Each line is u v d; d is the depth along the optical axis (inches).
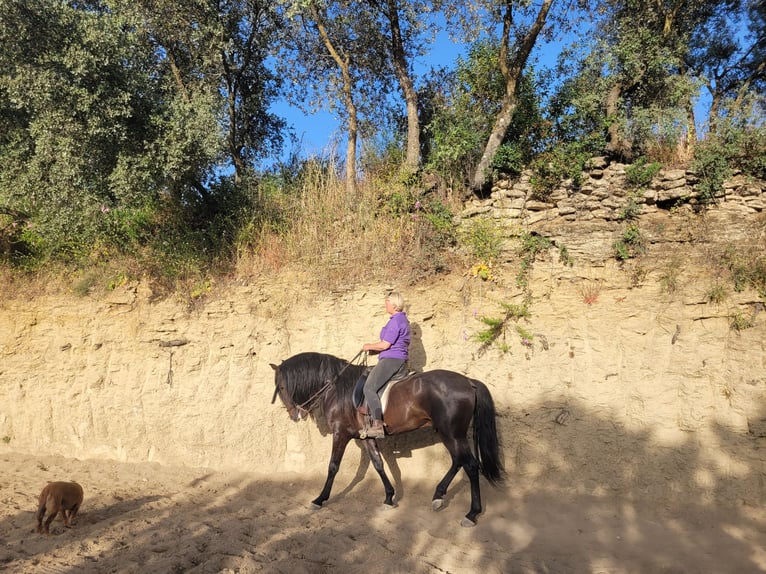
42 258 420.5
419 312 345.1
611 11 420.8
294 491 312.7
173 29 455.2
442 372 279.0
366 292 356.5
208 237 416.2
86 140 354.6
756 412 277.9
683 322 301.9
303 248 390.6
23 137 400.5
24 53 351.6
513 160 366.6
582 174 349.4
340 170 466.6
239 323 366.9
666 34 402.3
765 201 317.1
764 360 281.7
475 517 263.1
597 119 373.7
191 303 377.1
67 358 379.6
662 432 295.0
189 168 374.6
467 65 407.5
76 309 385.4
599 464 300.2
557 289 329.1
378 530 258.1
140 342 374.0
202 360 365.4
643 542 247.4
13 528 245.6
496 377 328.8
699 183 326.3
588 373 313.3
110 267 400.8
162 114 374.3
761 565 225.1
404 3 408.2
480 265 343.9
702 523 263.3
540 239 340.5
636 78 374.3
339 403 293.1
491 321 327.0
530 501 290.2
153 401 363.6
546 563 229.5
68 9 349.1
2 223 435.8
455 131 386.6
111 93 357.7
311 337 360.5
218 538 241.6
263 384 357.1
